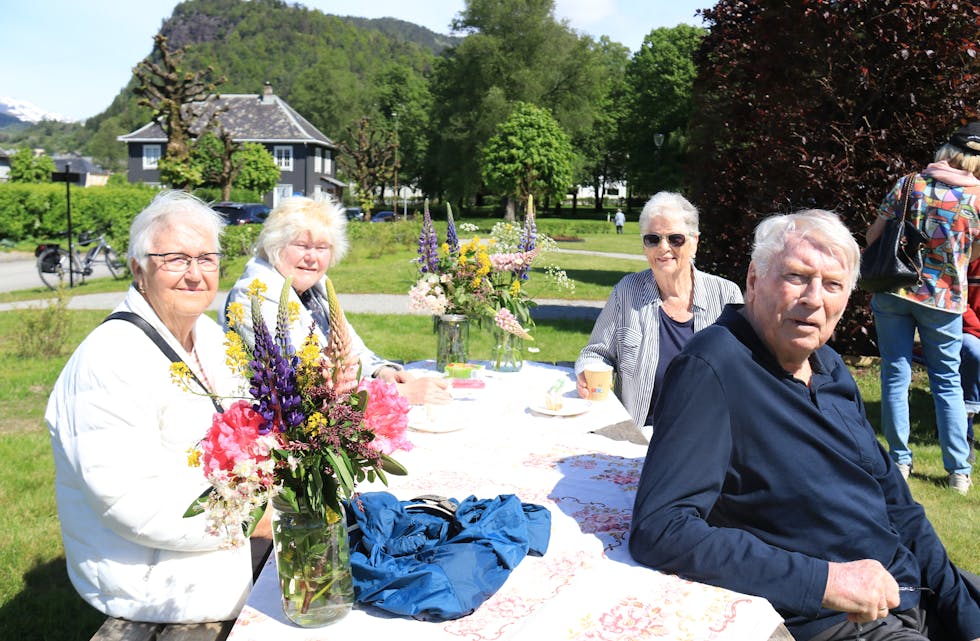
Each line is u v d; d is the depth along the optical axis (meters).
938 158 4.31
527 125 41.12
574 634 1.49
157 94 20.73
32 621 3.36
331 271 17.94
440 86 57.47
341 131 82.88
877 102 7.40
